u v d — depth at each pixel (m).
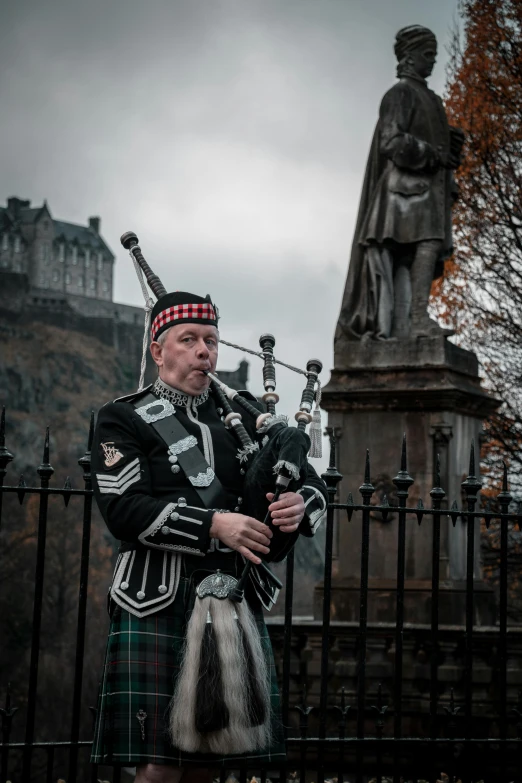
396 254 11.98
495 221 17.17
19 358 115.06
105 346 123.75
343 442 11.37
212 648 3.39
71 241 147.62
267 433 3.73
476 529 11.54
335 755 9.12
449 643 9.67
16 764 24.08
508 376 17.38
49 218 145.25
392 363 11.36
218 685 3.34
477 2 17.52
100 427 3.70
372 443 11.27
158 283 4.02
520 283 17.33
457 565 11.09
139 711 3.46
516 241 17.02
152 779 3.46
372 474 11.23
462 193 17.33
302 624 10.02
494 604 10.99
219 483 3.67
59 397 114.88
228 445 3.78
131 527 3.50
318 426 3.96
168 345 3.81
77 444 111.56
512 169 17.23
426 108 12.04
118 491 3.55
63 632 56.94
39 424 111.12
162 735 3.45
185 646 3.47
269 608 3.71
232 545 3.48
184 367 3.79
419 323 11.67
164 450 3.68
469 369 11.72
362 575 5.02
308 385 3.96
